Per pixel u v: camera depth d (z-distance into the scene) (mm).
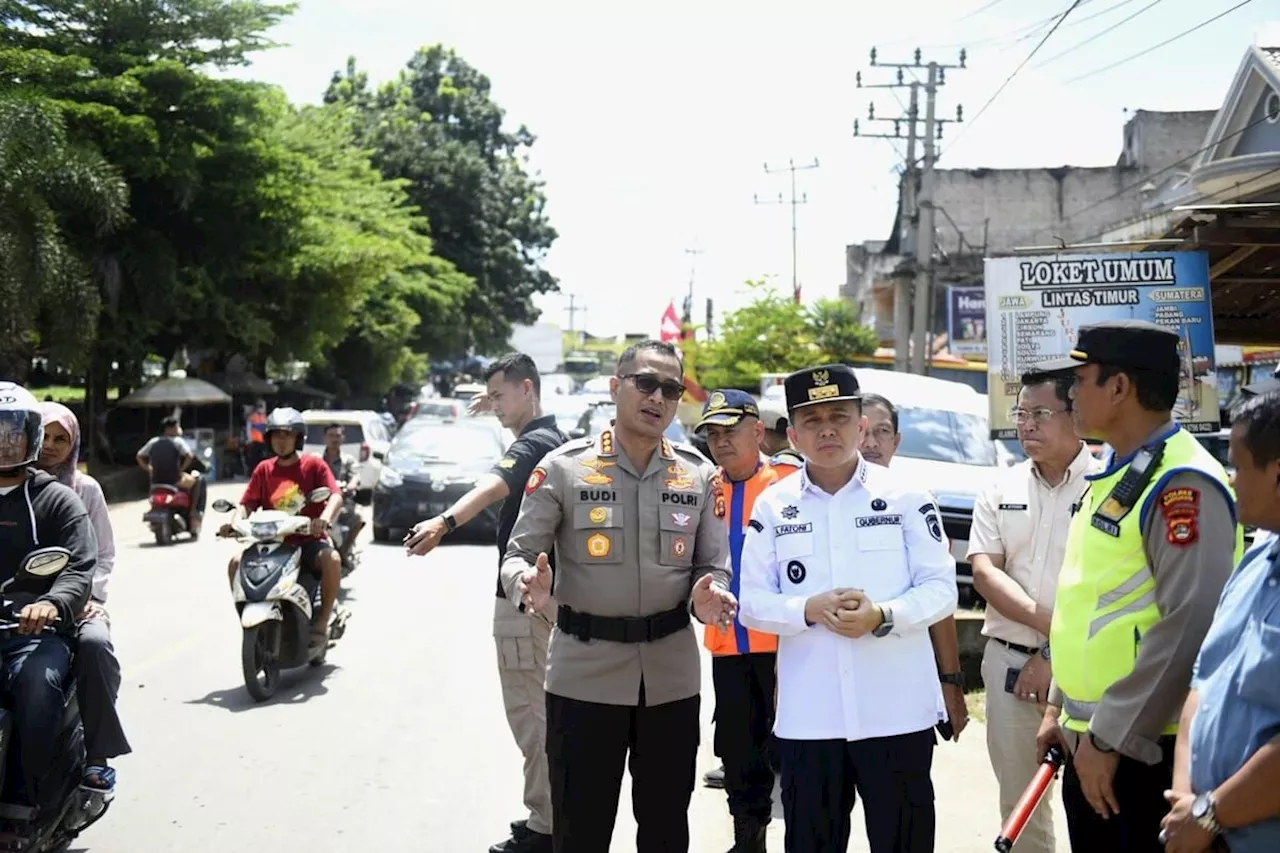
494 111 53938
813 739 3855
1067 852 5250
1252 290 10578
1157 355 3342
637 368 4238
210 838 5469
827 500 3990
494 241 50125
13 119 20281
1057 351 10539
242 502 8773
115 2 25688
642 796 4324
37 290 20125
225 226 28094
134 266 25578
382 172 48250
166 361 30688
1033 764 4500
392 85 53406
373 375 42031
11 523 4926
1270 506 2736
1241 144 20672
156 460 17062
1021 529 4559
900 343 31031
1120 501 3346
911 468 10711
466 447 18016
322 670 8922
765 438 6801
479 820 5762
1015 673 4523
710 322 57844
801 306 38719
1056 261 10516
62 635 4961
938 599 3838
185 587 12891
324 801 6004
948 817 5723
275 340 31266
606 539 4227
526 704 5254
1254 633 2729
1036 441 4480
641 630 4230
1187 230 9086
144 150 24906
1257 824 2674
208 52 26656
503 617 5266
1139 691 3170
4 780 4668
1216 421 9961
